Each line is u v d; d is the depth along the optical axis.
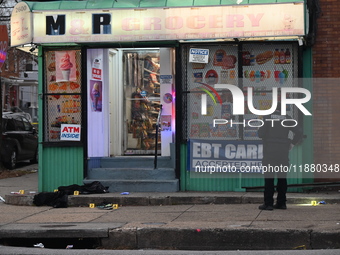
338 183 13.34
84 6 13.48
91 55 14.55
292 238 9.23
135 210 12.16
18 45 14.02
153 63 16.14
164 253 8.67
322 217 10.63
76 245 9.97
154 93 16.09
